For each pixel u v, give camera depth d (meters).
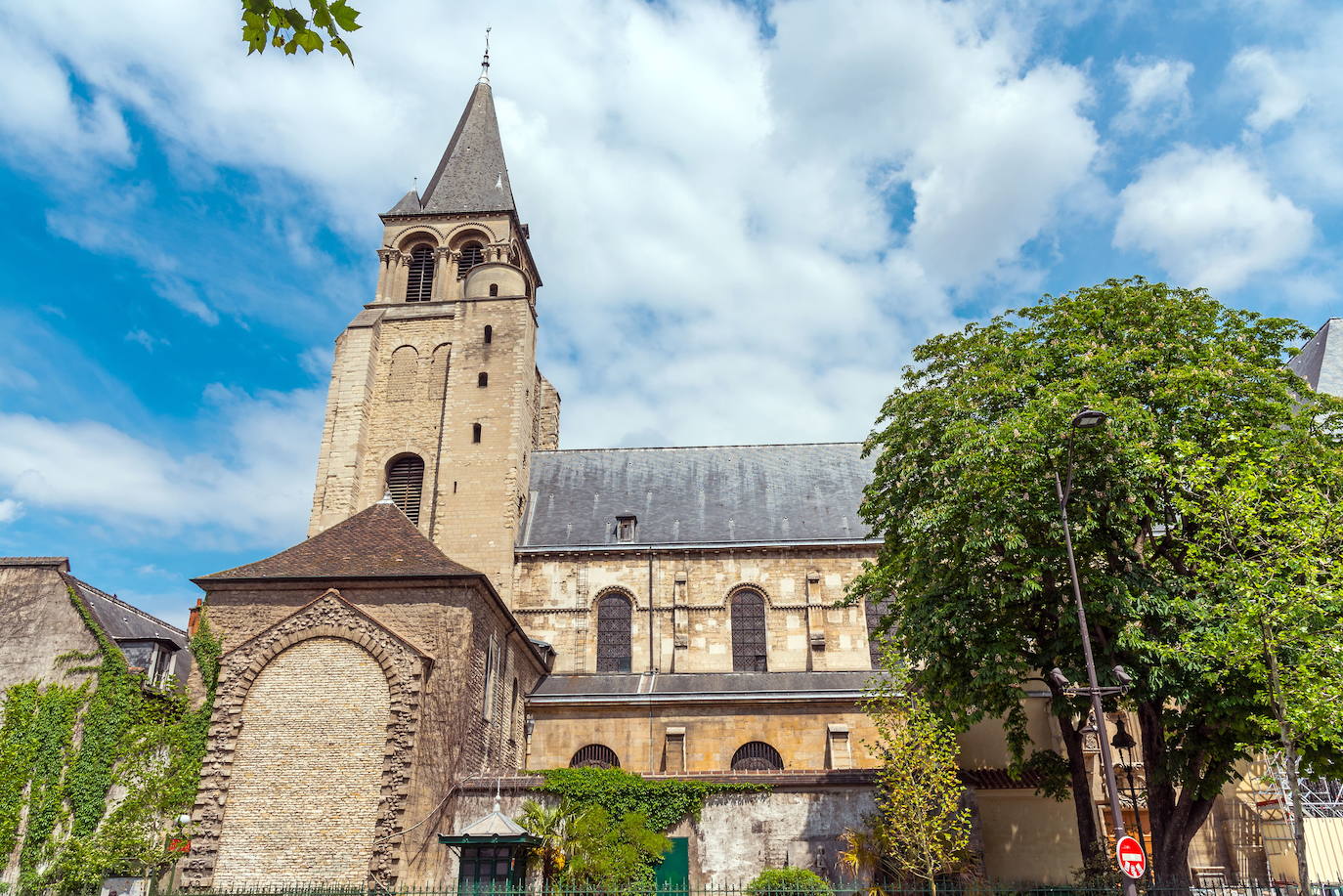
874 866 28.84
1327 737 20.89
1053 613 26.70
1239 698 22.86
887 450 31.62
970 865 29.16
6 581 32.78
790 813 30.44
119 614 35.84
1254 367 26.38
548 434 58.84
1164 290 29.47
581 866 26.83
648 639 44.81
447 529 46.59
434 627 31.17
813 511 48.94
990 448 25.31
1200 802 25.33
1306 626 21.22
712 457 53.56
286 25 8.34
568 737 40.09
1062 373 28.44
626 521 48.34
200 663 31.00
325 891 25.56
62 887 28.33
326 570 32.62
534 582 46.03
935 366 31.72
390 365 50.97
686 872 29.86
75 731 30.44
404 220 55.16
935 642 26.58
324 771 28.84
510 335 50.50
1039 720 36.72
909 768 27.53
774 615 45.09
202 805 28.59
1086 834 27.55
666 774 32.25
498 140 59.78
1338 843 33.66
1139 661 24.27
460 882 25.86
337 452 48.19
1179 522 27.16
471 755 31.31
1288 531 22.05
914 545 28.94
